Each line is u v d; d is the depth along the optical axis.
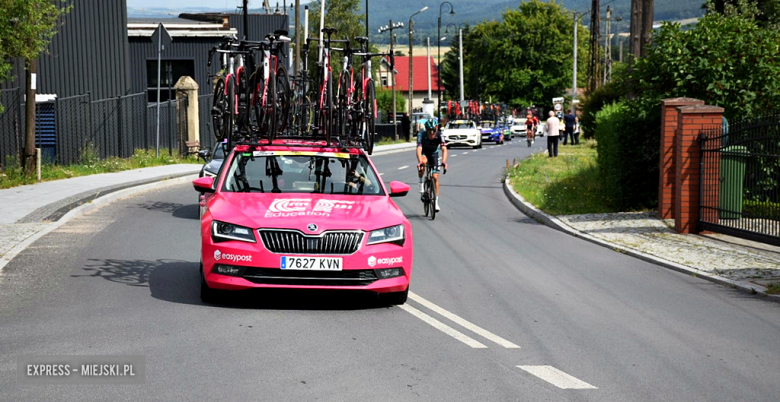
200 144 36.31
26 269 10.48
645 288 10.18
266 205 8.64
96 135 29.66
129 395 5.62
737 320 8.51
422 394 5.80
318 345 7.05
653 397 5.90
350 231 8.27
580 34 109.75
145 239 13.23
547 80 105.38
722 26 16.27
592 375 6.40
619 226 15.41
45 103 27.36
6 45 19.58
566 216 16.86
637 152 17.39
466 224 16.36
